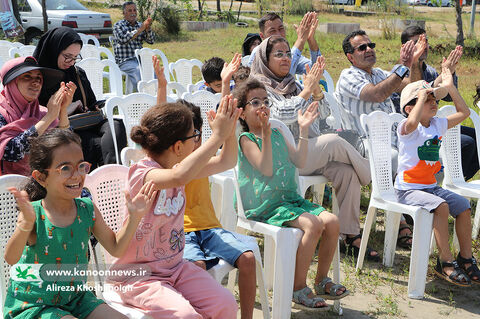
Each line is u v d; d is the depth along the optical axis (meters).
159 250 2.86
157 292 2.70
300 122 3.80
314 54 6.46
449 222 5.61
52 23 13.71
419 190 4.34
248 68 4.94
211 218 3.43
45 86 3.89
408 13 22.73
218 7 25.25
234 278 3.88
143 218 2.78
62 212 2.59
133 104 4.92
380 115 4.66
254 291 3.18
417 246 4.17
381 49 16.02
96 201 3.14
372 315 3.84
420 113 4.24
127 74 9.27
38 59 4.59
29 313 2.46
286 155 3.75
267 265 4.06
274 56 4.70
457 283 4.17
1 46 7.68
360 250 4.48
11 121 3.63
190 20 22.53
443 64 5.45
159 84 4.09
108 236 2.71
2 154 3.46
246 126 3.73
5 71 3.62
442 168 5.14
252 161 3.58
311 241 3.48
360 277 4.40
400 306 4.01
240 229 3.76
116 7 24.81
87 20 14.02
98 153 4.81
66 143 2.52
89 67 6.81
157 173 2.72
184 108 2.85
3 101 3.66
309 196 5.72
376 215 5.70
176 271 2.89
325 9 25.34
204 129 5.12
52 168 2.50
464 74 13.16
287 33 18.28
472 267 4.25
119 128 5.01
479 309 4.06
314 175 4.68
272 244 4.03
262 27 6.71
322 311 3.77
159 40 17.92
